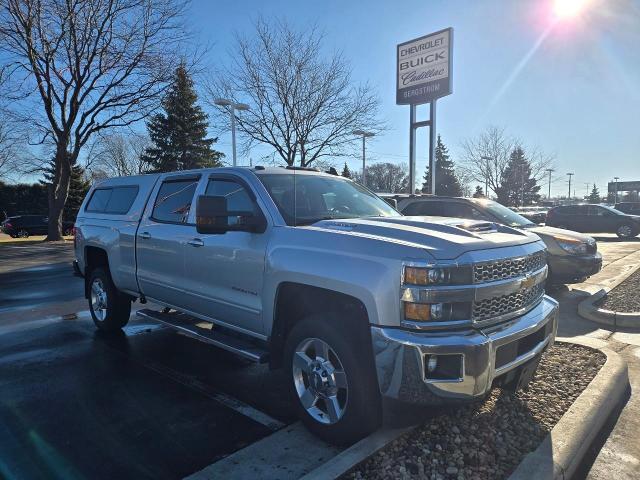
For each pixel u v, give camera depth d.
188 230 4.67
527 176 51.25
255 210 4.08
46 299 8.80
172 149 44.19
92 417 3.84
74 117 24.69
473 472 2.91
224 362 5.19
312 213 4.18
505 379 3.29
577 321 6.74
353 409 3.14
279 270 3.62
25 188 62.47
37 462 3.17
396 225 3.52
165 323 4.97
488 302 3.13
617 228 22.36
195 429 3.65
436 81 18.73
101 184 6.68
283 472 3.02
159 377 4.73
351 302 3.24
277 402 4.16
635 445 3.45
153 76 23.38
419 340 2.87
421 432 3.36
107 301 6.18
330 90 22.70
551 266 8.11
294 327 3.54
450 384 2.87
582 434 3.31
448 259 2.96
